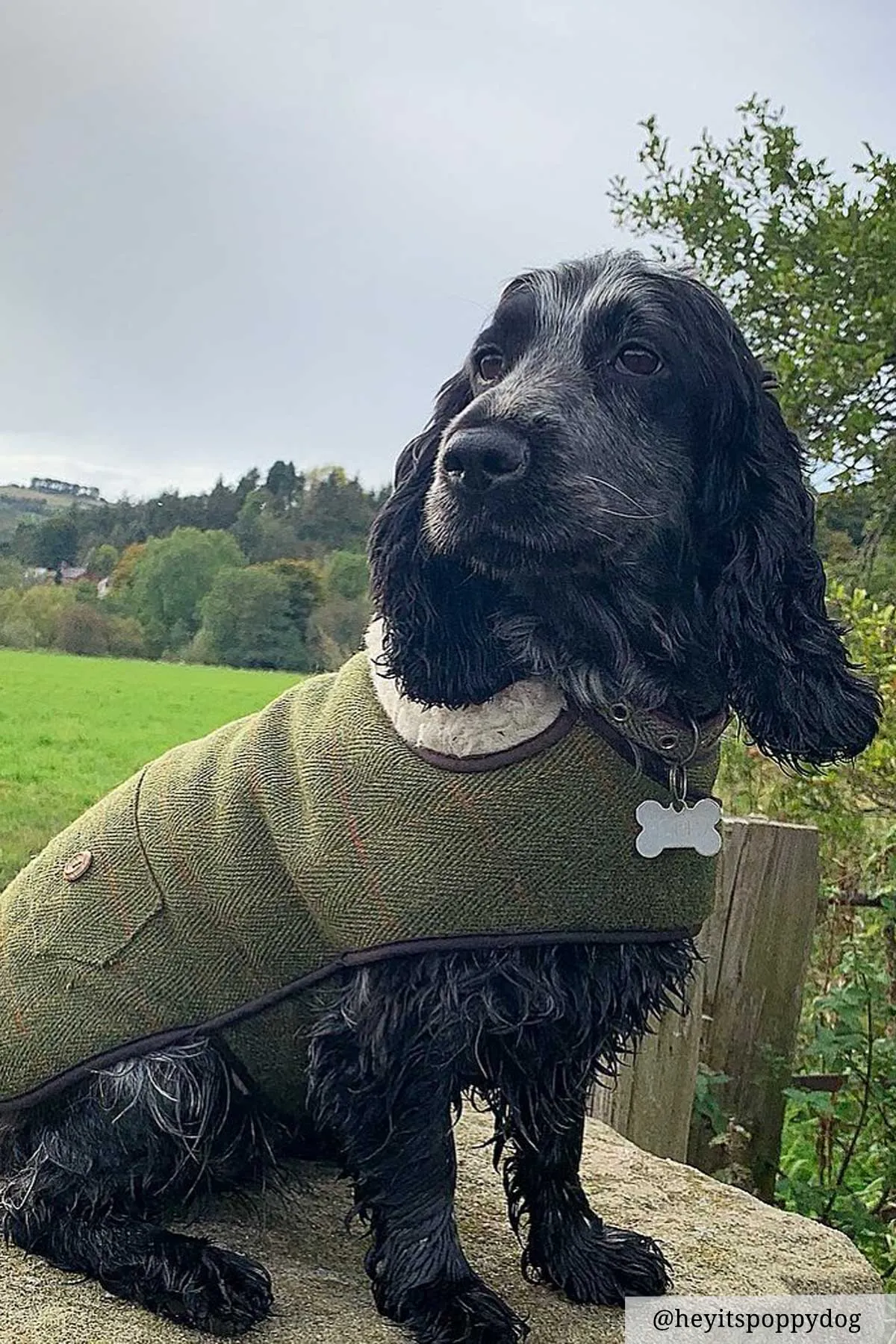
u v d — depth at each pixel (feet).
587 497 1.39
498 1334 1.43
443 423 1.61
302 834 1.42
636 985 1.45
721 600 1.49
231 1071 1.57
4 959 1.64
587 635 1.42
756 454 1.52
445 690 1.38
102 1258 1.51
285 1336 1.43
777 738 1.52
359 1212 1.51
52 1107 1.59
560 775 1.34
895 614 2.89
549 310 1.53
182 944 1.52
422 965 1.38
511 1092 1.51
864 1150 2.65
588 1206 1.64
